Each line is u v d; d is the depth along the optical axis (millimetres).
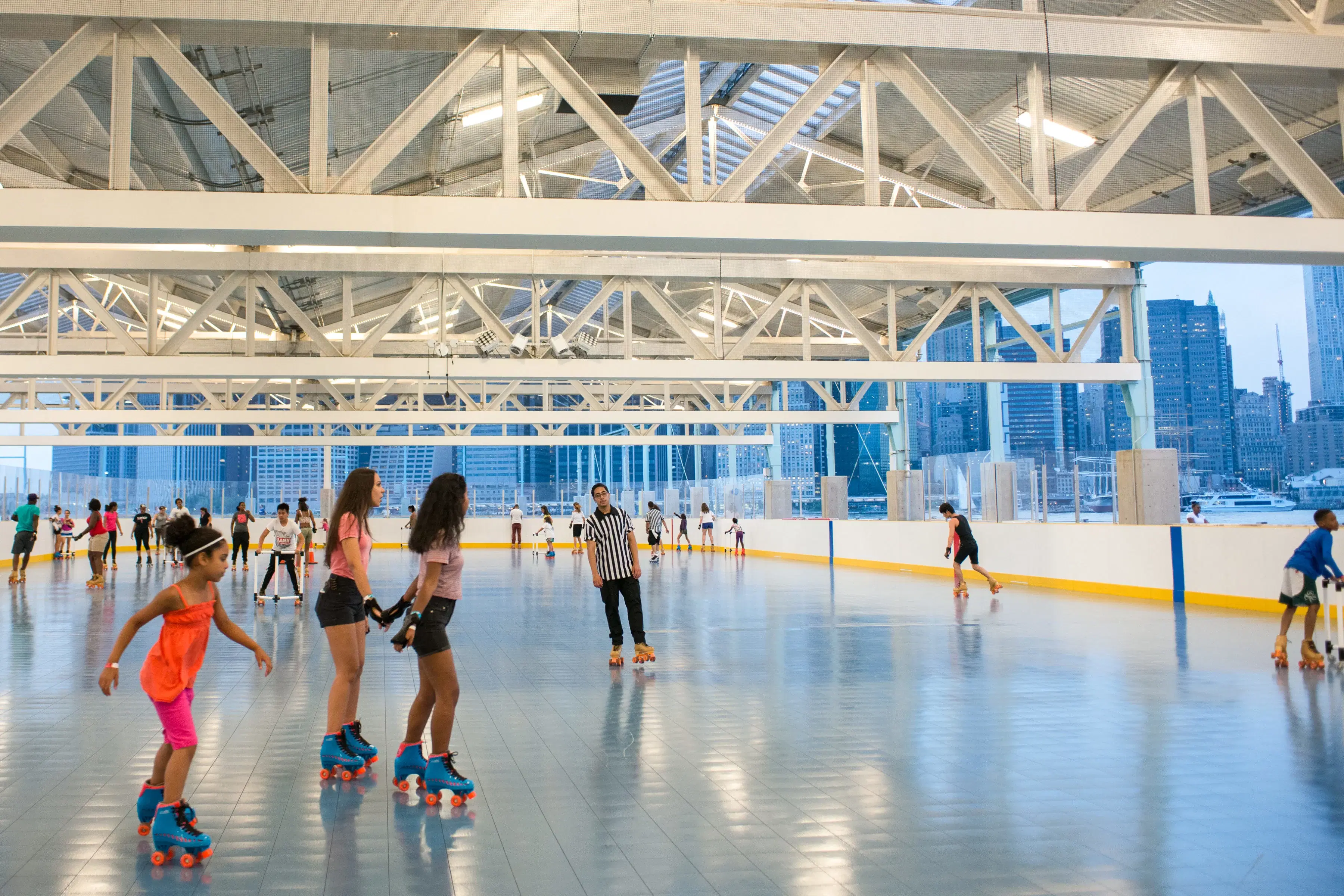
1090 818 4301
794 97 15398
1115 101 13914
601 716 6523
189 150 12656
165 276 18281
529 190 17234
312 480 37406
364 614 5227
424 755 5266
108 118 11781
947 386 25375
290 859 3811
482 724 6301
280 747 5695
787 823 4246
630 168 7582
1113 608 13281
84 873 3672
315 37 7301
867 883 3549
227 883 3572
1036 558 17203
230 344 23141
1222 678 7766
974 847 3934
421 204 7367
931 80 14289
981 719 6355
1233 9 11609
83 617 12648
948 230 7949
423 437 29984
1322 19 8484
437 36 7547
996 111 14742
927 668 8430
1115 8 12016
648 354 27047
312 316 22609
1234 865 3725
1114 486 16172
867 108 7875
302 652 9570
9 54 10430
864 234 7875
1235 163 14945
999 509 18578
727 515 32906
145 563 25672
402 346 24031
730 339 27656
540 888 3504
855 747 5637
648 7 7418
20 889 3518
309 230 7266
